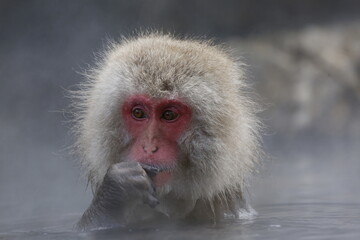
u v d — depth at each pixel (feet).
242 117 36.58
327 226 29.68
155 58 33.83
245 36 115.34
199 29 113.80
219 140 34.12
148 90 32.78
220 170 34.35
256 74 102.47
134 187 31.07
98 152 34.71
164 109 33.09
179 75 33.24
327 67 104.83
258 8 117.70
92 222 31.73
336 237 25.71
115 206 31.42
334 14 120.26
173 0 112.37
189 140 33.42
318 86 101.40
